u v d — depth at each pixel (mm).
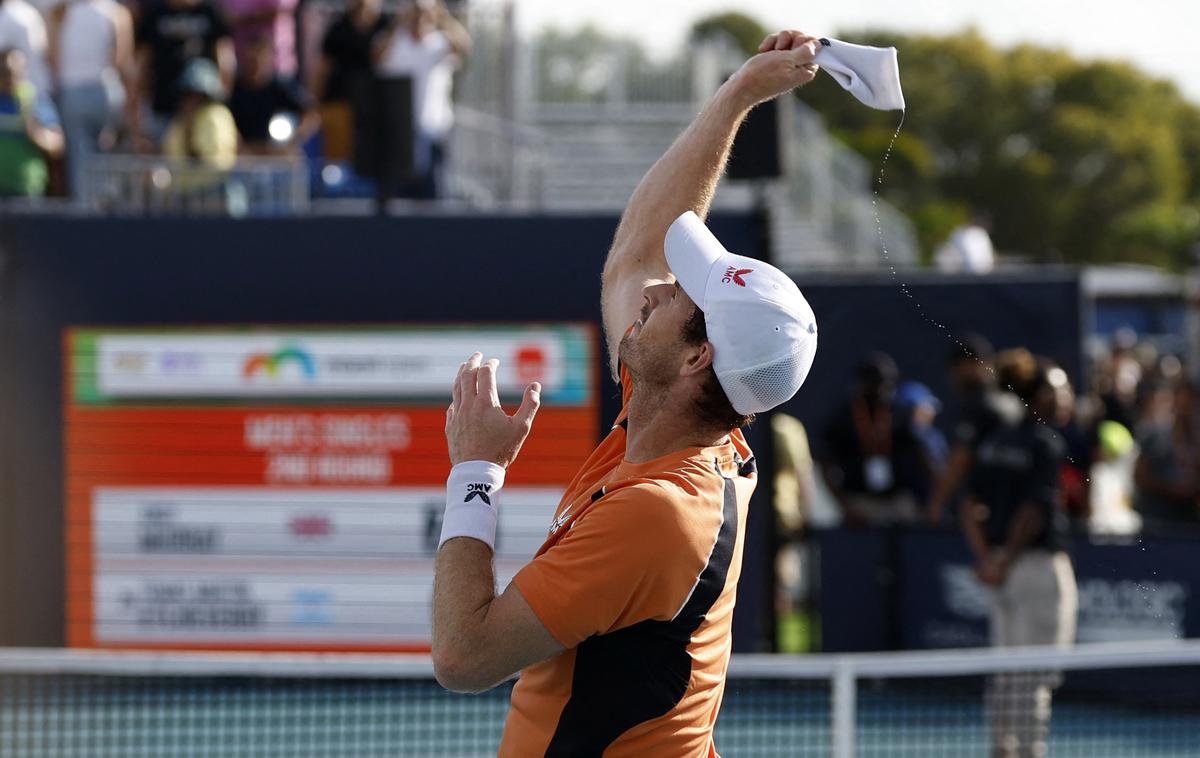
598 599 6996
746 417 7488
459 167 38312
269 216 25219
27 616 25391
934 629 26141
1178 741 22125
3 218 25188
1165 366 47562
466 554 7254
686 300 7535
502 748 7609
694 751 7457
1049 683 19656
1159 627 24078
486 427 7492
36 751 20125
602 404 25016
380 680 23812
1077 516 26797
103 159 28422
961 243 43469
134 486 25438
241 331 25297
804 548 32500
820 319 33812
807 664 15703
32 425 25344
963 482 25328
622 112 52625
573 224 25062
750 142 22422
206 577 25438
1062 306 33031
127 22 32062
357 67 33562
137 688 23344
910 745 21078
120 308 25297
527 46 52062
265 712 22844
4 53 30047
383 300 25203
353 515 25375
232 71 33031
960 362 22234
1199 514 35188
